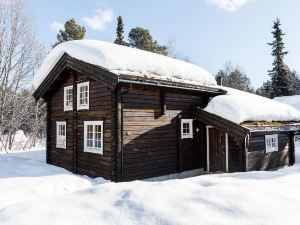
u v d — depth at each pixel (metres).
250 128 10.97
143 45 38.06
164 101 11.39
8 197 7.64
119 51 11.04
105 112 10.48
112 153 9.86
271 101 15.93
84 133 11.48
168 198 4.43
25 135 30.70
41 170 11.32
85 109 11.51
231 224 3.59
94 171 10.89
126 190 5.09
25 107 23.88
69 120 12.60
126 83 9.77
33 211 4.19
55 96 13.77
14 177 9.78
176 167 11.90
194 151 12.86
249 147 11.64
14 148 23.56
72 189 9.10
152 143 10.95
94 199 4.71
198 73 14.16
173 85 11.06
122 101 9.99
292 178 6.34
